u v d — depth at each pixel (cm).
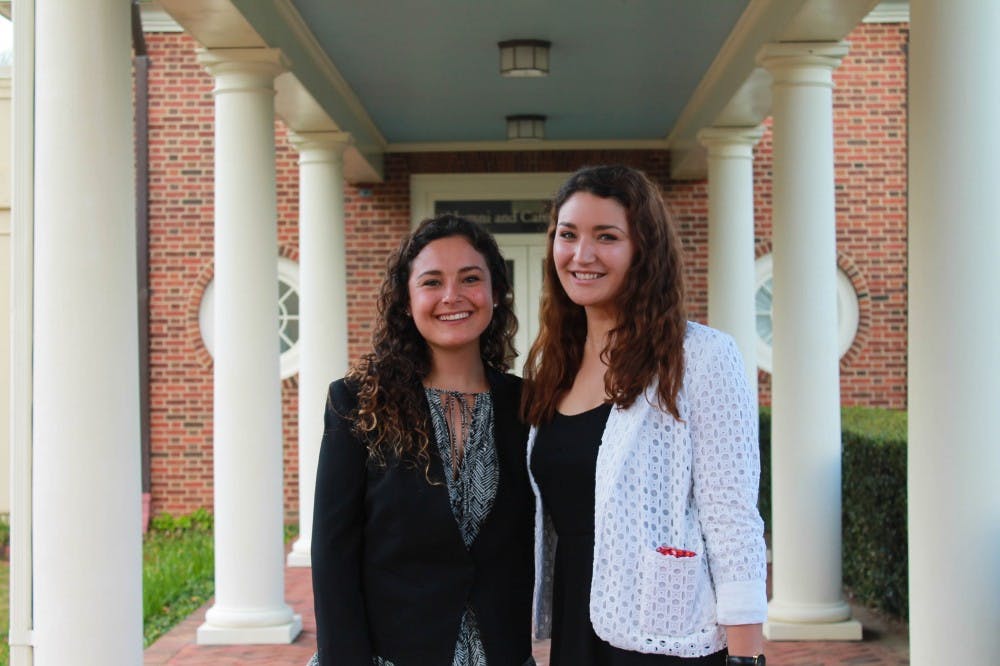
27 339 455
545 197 1271
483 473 297
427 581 291
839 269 1278
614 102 1048
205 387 1264
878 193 1275
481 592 294
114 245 454
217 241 711
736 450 276
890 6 1268
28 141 455
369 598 294
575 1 729
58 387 448
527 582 303
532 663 305
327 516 293
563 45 834
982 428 443
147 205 1260
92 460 449
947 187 445
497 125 1162
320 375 981
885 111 1276
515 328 321
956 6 441
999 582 445
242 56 695
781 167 693
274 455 716
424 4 731
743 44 786
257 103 705
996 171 442
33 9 455
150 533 1237
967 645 444
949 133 444
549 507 297
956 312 445
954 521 446
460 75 927
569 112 1095
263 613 713
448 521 289
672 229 293
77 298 447
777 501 700
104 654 450
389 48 838
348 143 984
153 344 1266
